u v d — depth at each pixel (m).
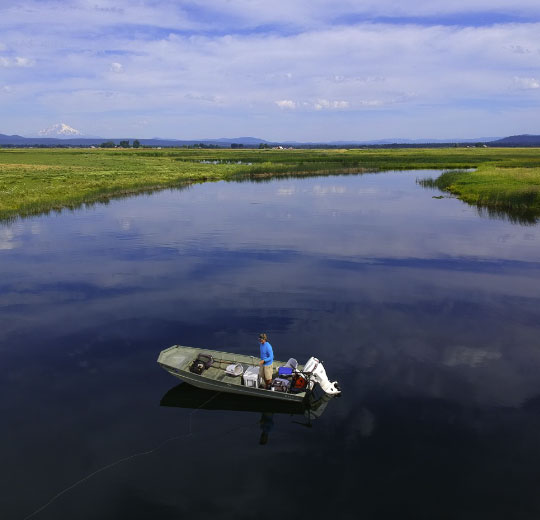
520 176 69.00
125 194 64.00
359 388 13.77
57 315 19.69
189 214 47.50
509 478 10.05
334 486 9.91
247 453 11.09
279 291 22.50
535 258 28.75
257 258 29.25
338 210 49.78
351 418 12.34
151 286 23.53
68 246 32.97
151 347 16.59
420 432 11.66
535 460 10.58
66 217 45.59
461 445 11.12
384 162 128.75
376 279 24.44
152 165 118.38
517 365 15.09
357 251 31.02
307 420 12.40
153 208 51.78
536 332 17.64
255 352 15.95
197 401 13.47
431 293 22.14
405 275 25.17
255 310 19.95
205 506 9.45
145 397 13.60
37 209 48.09
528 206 46.84
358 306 20.41
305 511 9.25
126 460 10.88
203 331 17.80
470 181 67.56
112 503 9.57
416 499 9.50
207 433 11.91
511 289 22.67
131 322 18.81
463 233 36.81
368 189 71.25
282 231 38.31
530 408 12.64
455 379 14.20
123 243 33.97
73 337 17.48
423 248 31.81
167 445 11.45
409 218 44.22
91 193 58.22
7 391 13.85
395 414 12.47
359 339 17.02
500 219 42.91
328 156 169.25
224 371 14.12
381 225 40.78
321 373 13.35
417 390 13.59
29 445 11.41
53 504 9.57
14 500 9.68
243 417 12.68
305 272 25.89
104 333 17.81
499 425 11.90
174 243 33.94
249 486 9.98
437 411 12.57
